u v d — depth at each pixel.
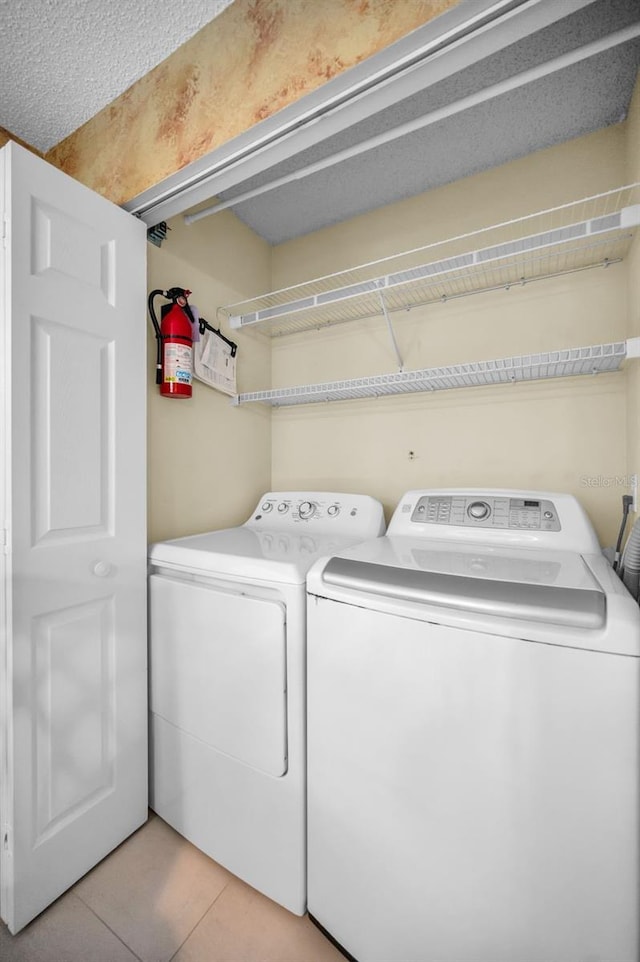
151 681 1.41
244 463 2.04
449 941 0.86
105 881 1.20
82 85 1.31
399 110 1.41
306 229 2.09
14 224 1.02
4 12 1.08
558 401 1.55
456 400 1.74
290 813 1.09
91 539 1.22
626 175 1.42
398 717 0.91
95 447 1.23
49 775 1.11
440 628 0.86
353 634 0.97
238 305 1.98
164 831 1.38
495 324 1.66
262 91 1.04
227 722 1.20
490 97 1.18
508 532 1.29
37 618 1.09
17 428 1.03
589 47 1.04
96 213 1.23
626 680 0.71
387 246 1.89
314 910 1.07
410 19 0.84
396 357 1.85
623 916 0.72
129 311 1.33
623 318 1.45
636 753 0.71
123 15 1.10
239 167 1.19
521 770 0.78
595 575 0.94
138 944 1.04
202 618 1.25
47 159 1.60
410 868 0.90
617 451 1.46
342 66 0.92
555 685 0.76
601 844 0.73
